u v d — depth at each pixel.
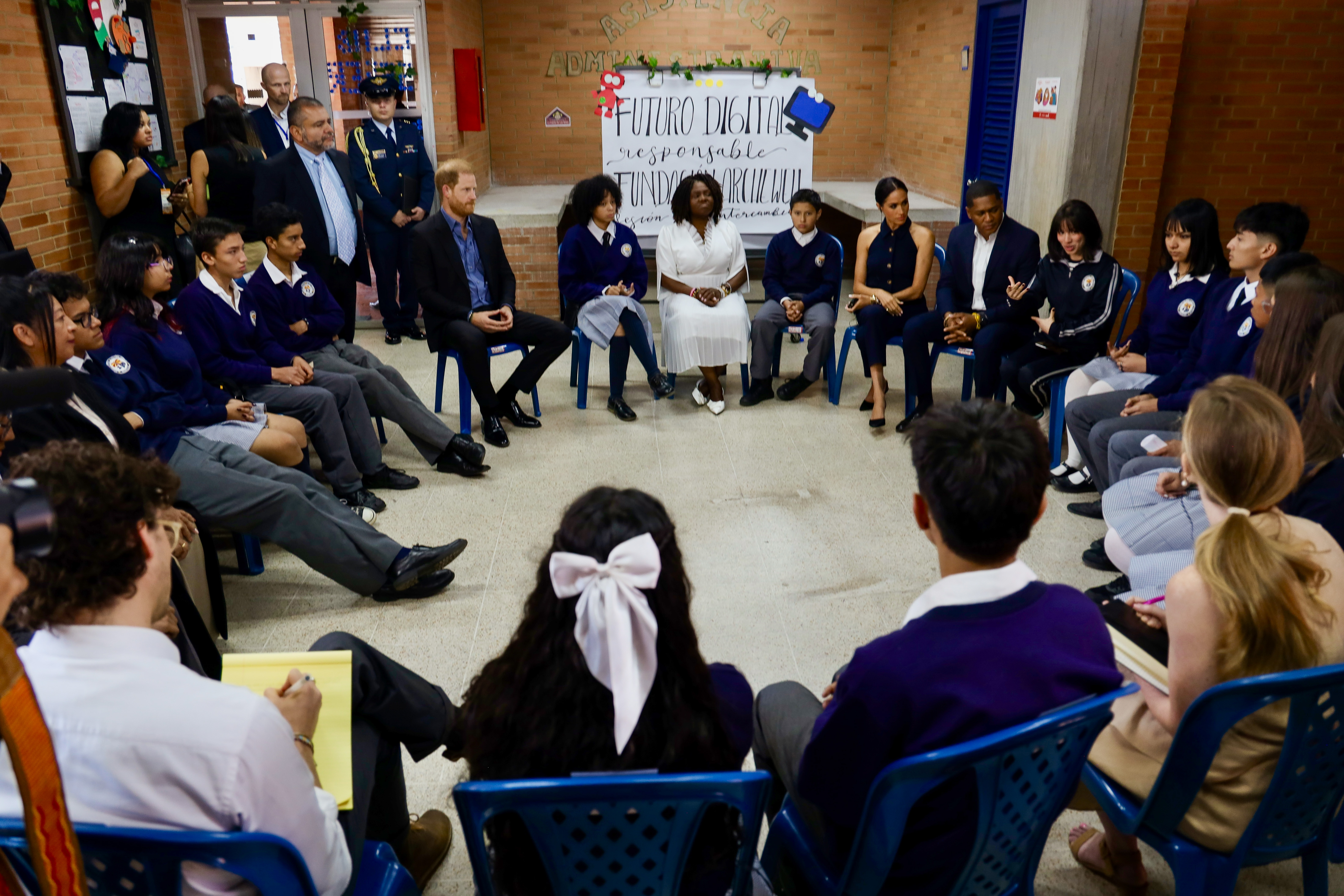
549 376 5.32
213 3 5.88
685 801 1.09
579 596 1.10
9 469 1.62
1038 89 5.19
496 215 6.12
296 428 3.27
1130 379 3.58
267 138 5.62
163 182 4.99
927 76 6.87
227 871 1.05
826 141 7.77
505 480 3.87
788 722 1.58
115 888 1.08
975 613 1.20
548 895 1.21
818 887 1.43
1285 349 2.29
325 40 6.02
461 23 6.51
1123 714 1.60
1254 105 5.00
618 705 1.08
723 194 5.87
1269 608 1.32
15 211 4.02
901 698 1.18
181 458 2.81
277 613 2.90
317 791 1.27
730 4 7.29
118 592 1.08
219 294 3.36
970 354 4.27
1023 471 1.20
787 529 3.43
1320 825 1.45
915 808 1.26
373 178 5.65
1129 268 5.06
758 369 4.72
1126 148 4.83
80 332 2.64
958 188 6.45
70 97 4.42
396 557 2.89
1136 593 1.96
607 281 4.74
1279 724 1.37
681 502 3.66
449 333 4.20
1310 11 4.81
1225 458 1.47
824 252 4.82
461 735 1.34
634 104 6.40
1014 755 1.17
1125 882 1.82
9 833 1.00
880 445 4.24
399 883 1.45
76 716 1.06
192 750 1.06
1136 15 4.60
